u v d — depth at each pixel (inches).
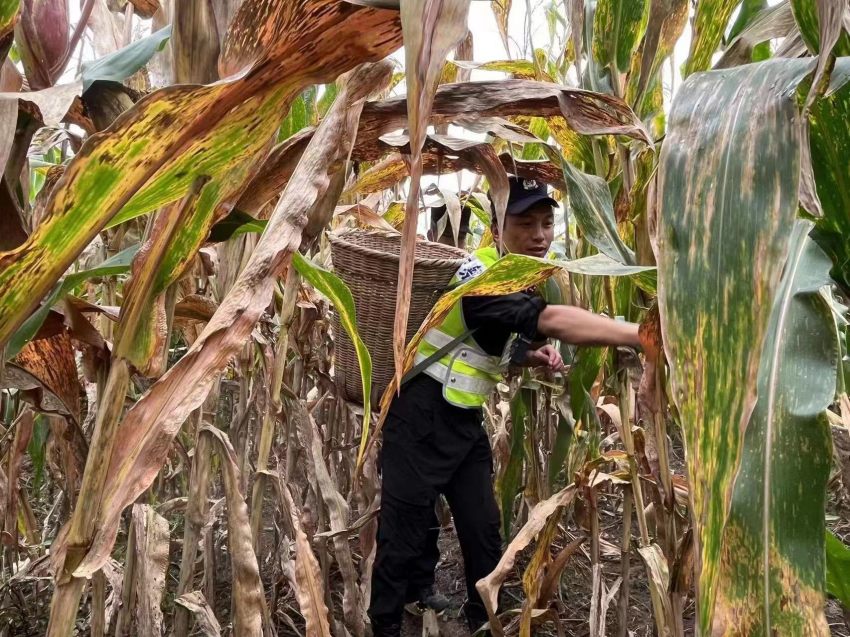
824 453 20.9
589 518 62.2
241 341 22.3
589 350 60.7
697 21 37.7
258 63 18.6
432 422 72.3
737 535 20.7
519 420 83.1
